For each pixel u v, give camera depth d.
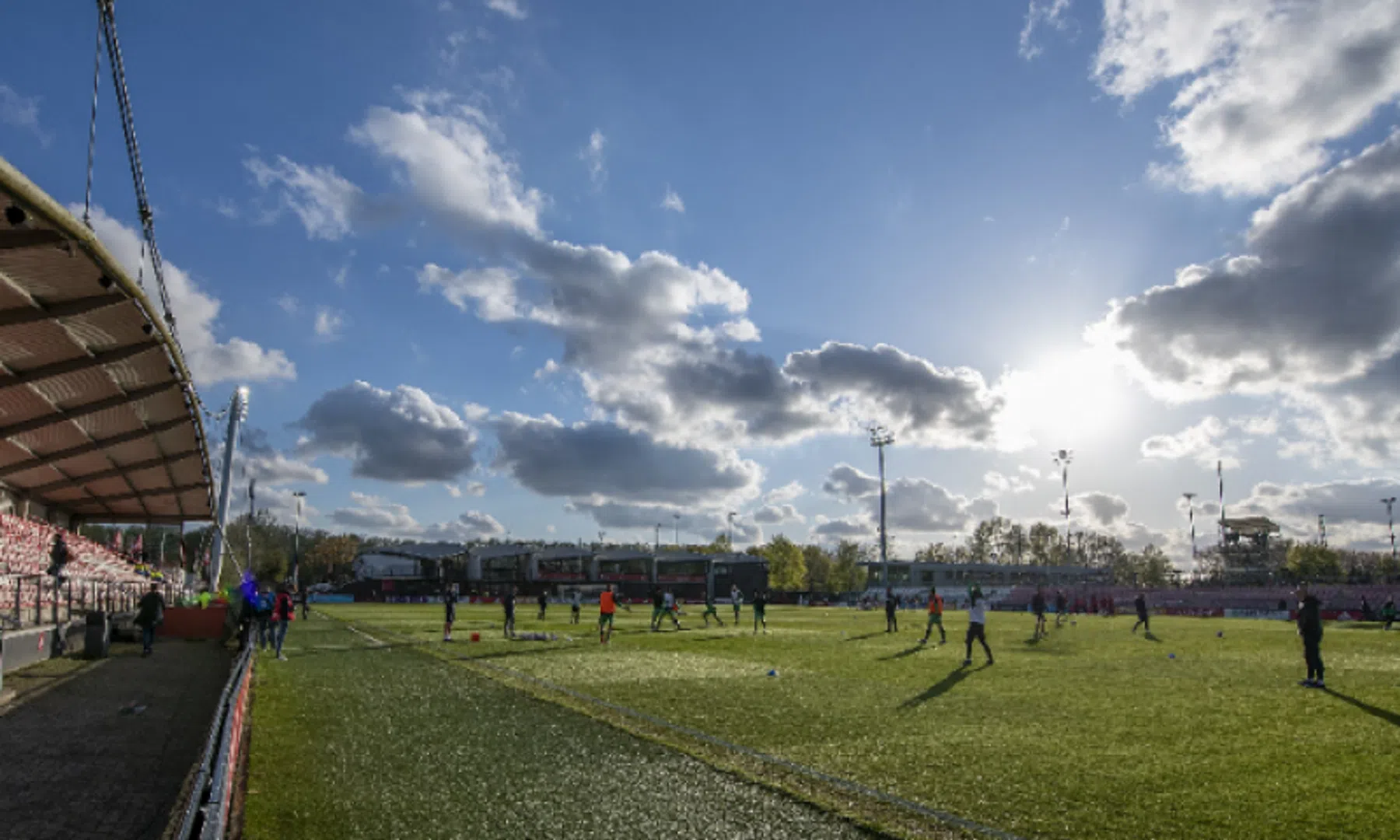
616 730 10.77
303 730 10.75
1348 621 47.84
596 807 7.26
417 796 7.64
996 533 149.50
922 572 106.81
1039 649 23.58
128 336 17.59
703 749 9.61
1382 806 7.21
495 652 22.50
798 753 9.41
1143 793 7.68
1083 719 11.55
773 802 7.45
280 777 8.30
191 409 25.70
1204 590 74.62
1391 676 16.83
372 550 101.62
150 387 22.48
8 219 10.21
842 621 44.56
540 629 33.47
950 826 6.73
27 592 20.86
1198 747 9.64
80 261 13.24
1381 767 8.65
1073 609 60.34
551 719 11.61
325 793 7.73
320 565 137.62
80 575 26.00
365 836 6.50
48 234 11.33
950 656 21.36
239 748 9.20
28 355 17.27
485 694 14.10
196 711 12.48
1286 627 37.91
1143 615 30.77
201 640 25.23
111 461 30.12
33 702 12.88
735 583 106.25
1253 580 82.38
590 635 29.94
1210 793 7.64
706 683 15.64
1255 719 11.58
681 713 12.09
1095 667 18.44
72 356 17.83
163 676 16.30
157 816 7.30
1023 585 103.38
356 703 13.03
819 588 139.88
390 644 25.12
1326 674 17.23
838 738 10.23
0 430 22.77
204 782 4.64
